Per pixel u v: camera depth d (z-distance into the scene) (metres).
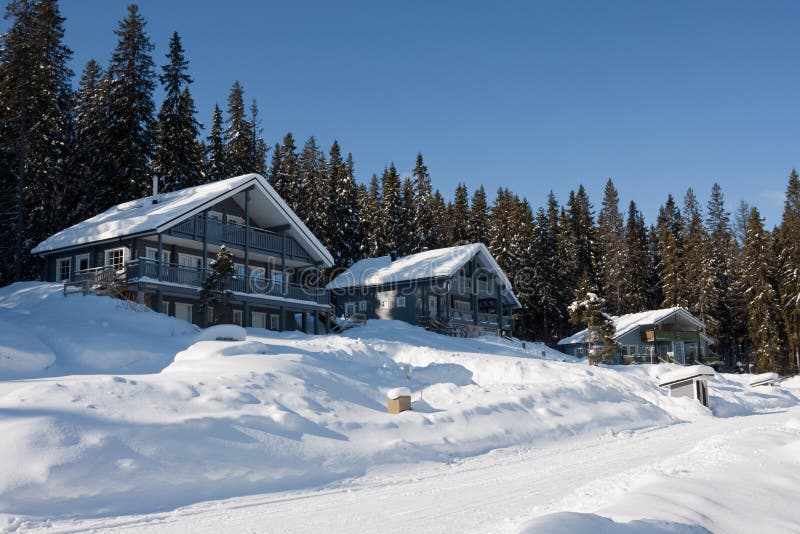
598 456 13.83
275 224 39.84
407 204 67.19
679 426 19.69
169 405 12.27
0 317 25.19
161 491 9.69
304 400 14.30
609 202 93.12
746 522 7.05
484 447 14.70
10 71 40.00
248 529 8.13
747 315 64.12
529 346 48.16
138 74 45.69
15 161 41.56
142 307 27.23
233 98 57.38
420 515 8.72
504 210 69.31
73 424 10.35
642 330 55.94
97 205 44.16
